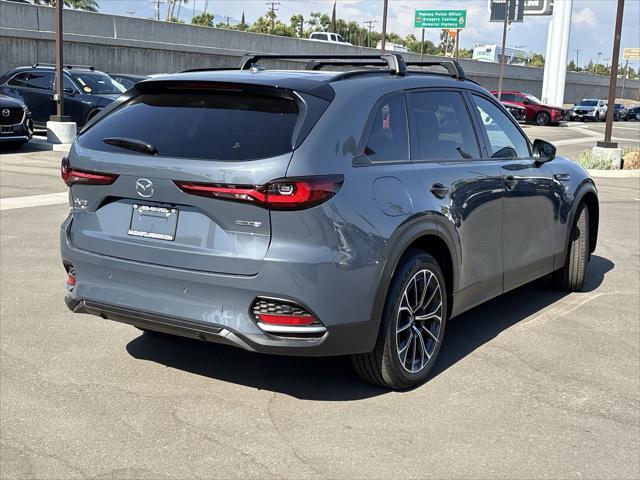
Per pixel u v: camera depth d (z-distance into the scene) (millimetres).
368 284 3738
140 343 4867
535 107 41656
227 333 3635
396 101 4270
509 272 5168
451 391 4227
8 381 4184
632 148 25641
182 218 3738
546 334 5328
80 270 4082
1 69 27578
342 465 3332
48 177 12547
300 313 3588
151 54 35094
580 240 6301
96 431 3613
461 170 4559
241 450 3453
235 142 3697
